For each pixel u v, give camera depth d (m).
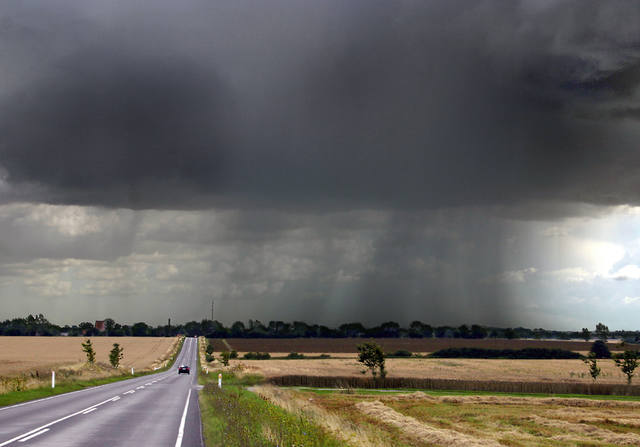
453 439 28.12
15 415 22.89
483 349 169.75
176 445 16.19
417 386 75.06
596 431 35.41
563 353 164.75
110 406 27.89
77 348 184.62
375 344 81.00
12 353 152.00
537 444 29.66
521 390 70.56
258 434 18.27
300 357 166.50
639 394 66.06
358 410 43.56
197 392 41.12
